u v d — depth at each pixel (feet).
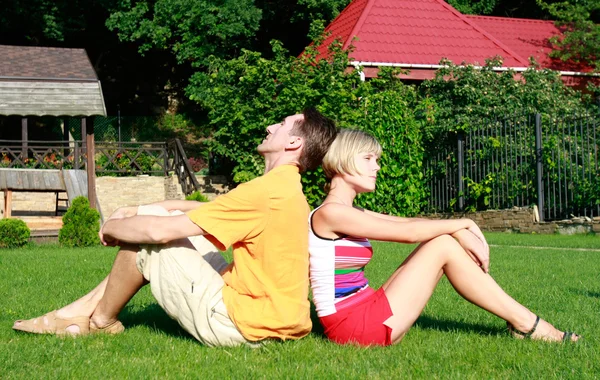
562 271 24.86
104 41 107.24
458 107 57.36
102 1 91.50
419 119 57.00
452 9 71.97
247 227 10.77
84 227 40.09
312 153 11.43
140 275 11.74
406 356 10.78
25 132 62.49
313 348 11.15
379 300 11.35
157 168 73.00
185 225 10.65
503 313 11.91
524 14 109.29
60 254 32.78
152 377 9.63
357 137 11.44
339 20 77.15
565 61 76.69
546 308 16.48
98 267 25.98
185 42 86.89
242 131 52.31
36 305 16.72
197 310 11.20
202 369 10.06
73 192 46.21
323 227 11.14
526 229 48.06
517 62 68.13
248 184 10.83
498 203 51.08
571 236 43.62
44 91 51.55
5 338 12.34
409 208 53.26
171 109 114.52
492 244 38.75
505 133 49.93
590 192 44.93
